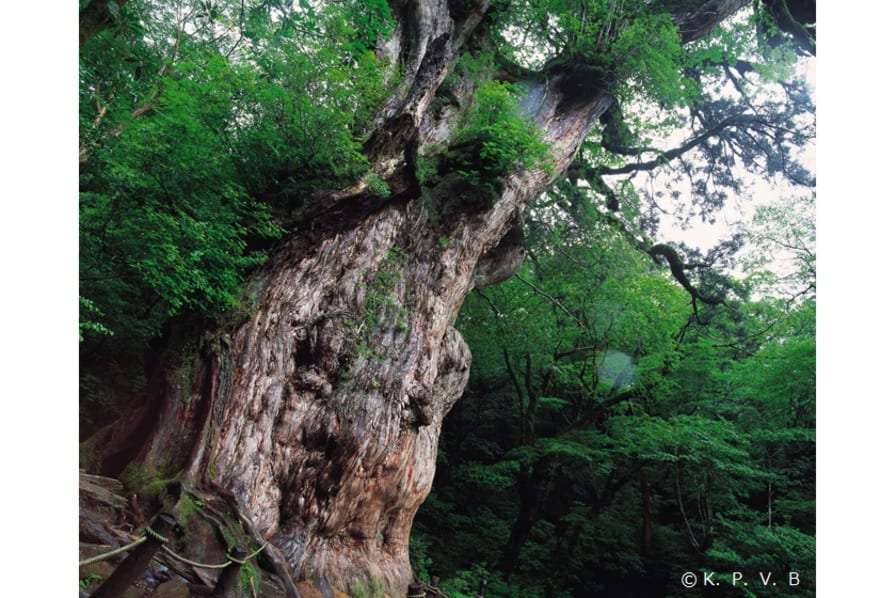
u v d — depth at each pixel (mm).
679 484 15727
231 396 6727
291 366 7336
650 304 16922
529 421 16984
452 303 9570
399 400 7934
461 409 19078
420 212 9398
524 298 17766
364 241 8578
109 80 6254
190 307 6852
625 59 12633
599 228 18094
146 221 6156
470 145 10258
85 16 4414
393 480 7887
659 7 13914
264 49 7410
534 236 17625
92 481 5754
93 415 8594
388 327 8273
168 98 6469
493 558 15266
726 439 15047
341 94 7504
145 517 5613
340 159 7926
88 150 5707
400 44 10242
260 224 7281
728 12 14695
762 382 15211
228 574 4871
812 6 17016
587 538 15758
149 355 7715
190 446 6305
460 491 17578
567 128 12570
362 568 7426
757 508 16562
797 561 13336
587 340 17812
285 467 6895
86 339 8539
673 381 16359
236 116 7262
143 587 4816
